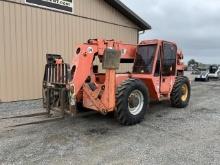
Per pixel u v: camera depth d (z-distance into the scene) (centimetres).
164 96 743
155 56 669
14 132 528
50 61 593
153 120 643
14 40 877
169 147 452
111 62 548
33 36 930
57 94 566
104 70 583
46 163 382
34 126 574
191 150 439
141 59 697
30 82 930
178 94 777
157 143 473
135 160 396
